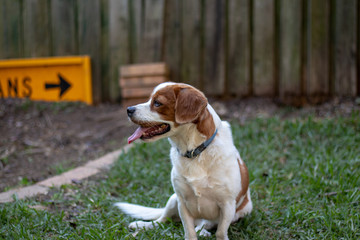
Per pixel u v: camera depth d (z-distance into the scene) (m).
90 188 4.06
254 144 5.04
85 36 7.27
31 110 6.98
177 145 2.86
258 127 5.46
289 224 3.17
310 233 3.01
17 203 3.51
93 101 7.33
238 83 6.61
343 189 3.62
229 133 2.96
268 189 3.92
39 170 4.95
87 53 7.28
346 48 6.12
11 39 7.57
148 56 6.95
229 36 6.58
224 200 2.82
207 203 2.88
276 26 6.42
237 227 3.19
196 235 2.92
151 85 6.71
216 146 2.77
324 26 6.16
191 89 2.76
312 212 3.26
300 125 5.21
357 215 3.11
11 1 7.51
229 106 6.42
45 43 7.46
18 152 5.57
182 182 2.83
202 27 6.72
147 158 4.96
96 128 6.32
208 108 2.85
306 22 6.27
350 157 4.29
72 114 6.85
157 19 6.83
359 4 6.06
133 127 6.19
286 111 6.06
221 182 2.77
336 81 6.23
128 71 6.82
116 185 4.19
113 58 7.15
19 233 2.99
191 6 6.69
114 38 7.11
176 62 6.89
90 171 4.62
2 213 3.27
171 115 2.79
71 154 5.48
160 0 6.78
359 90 6.17
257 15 6.41
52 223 3.22
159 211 3.39
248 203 3.28
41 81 7.45
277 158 4.66
